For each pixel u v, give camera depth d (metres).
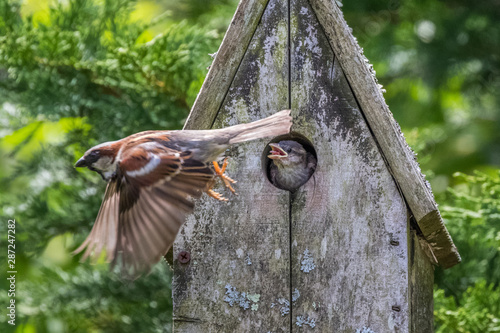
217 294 9.12
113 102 13.79
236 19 9.18
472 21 17.25
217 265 9.15
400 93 17.97
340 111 8.97
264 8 9.20
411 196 8.62
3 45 13.37
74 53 13.41
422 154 16.00
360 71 8.89
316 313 8.90
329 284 8.88
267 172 9.93
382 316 8.70
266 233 9.08
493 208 12.98
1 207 14.37
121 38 13.49
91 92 13.94
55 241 15.39
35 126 15.35
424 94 18.08
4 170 16.20
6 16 13.54
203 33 13.77
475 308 12.11
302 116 9.08
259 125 7.82
